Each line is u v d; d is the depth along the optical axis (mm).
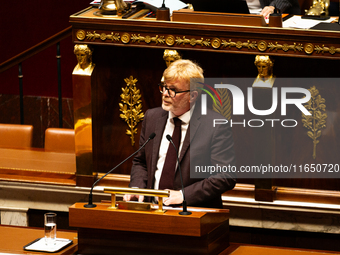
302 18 13688
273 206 12977
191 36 12641
